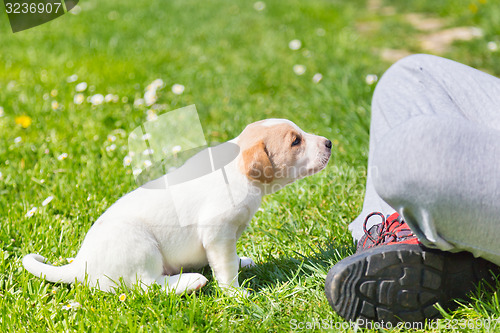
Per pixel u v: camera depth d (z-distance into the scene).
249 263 3.10
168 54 7.47
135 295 2.67
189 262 2.84
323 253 3.09
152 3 10.77
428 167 2.08
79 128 5.09
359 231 3.20
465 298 2.47
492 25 7.88
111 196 3.97
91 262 2.70
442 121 2.17
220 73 6.62
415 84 3.03
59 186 4.07
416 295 2.37
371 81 5.56
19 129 5.09
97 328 2.51
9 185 4.14
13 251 3.35
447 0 9.94
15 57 7.46
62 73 6.63
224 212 2.67
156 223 2.71
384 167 2.15
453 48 7.50
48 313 2.68
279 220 3.68
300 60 6.94
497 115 2.72
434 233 2.17
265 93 6.09
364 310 2.37
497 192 2.11
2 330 2.59
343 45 7.55
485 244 2.21
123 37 8.37
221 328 2.53
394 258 2.29
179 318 2.54
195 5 10.58
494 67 6.61
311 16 9.48
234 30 8.74
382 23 9.12
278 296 2.75
